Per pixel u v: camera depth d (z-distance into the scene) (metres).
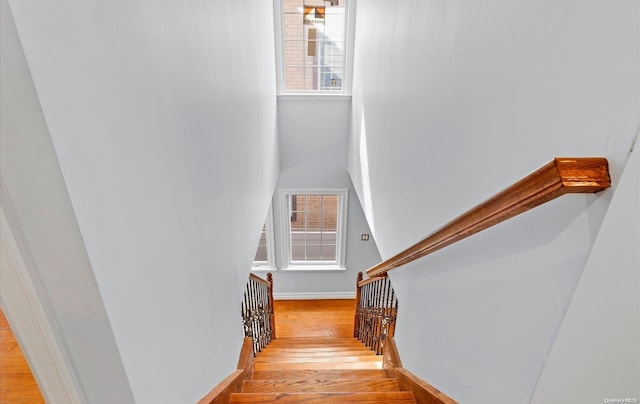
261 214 2.78
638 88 0.53
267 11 3.13
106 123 0.68
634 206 0.60
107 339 0.70
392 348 2.15
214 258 1.44
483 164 1.05
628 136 0.55
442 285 1.40
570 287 0.69
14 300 0.59
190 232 1.16
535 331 0.81
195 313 1.21
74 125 0.59
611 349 0.73
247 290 2.68
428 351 1.58
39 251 0.57
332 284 5.18
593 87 0.62
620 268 0.65
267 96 3.12
